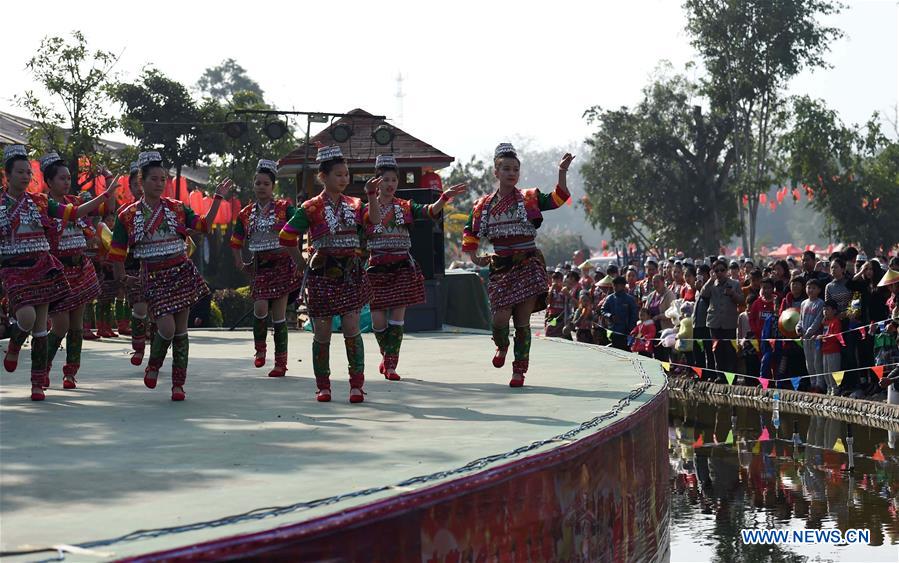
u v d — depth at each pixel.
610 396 7.28
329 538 3.64
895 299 12.72
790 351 14.65
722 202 54.22
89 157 24.27
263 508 3.80
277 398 7.48
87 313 13.89
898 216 50.00
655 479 6.78
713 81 52.50
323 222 7.21
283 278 9.20
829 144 49.81
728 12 50.53
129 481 4.50
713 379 16.28
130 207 7.43
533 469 4.75
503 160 8.03
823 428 12.42
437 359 10.46
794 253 61.59
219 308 23.70
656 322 17.56
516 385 7.96
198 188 41.06
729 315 15.73
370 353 11.24
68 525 3.69
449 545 4.19
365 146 19.88
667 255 50.91
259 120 38.41
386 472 4.63
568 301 18.58
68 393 7.80
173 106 35.94
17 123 30.52
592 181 55.47
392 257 8.60
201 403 7.21
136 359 9.52
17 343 7.60
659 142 52.94
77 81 25.16
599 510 5.43
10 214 7.25
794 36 49.97
